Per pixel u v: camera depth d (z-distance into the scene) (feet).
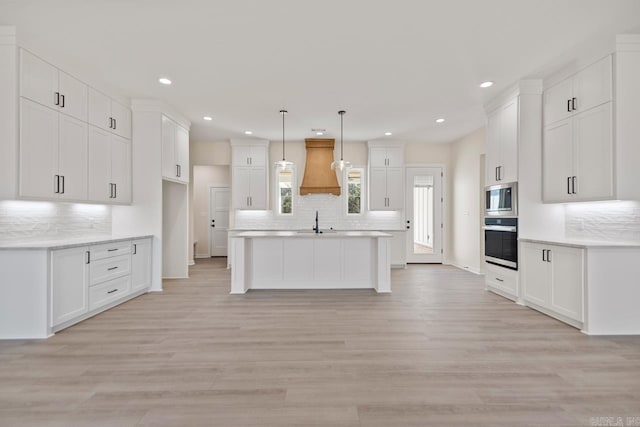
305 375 7.42
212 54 11.03
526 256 13.08
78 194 12.43
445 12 8.71
